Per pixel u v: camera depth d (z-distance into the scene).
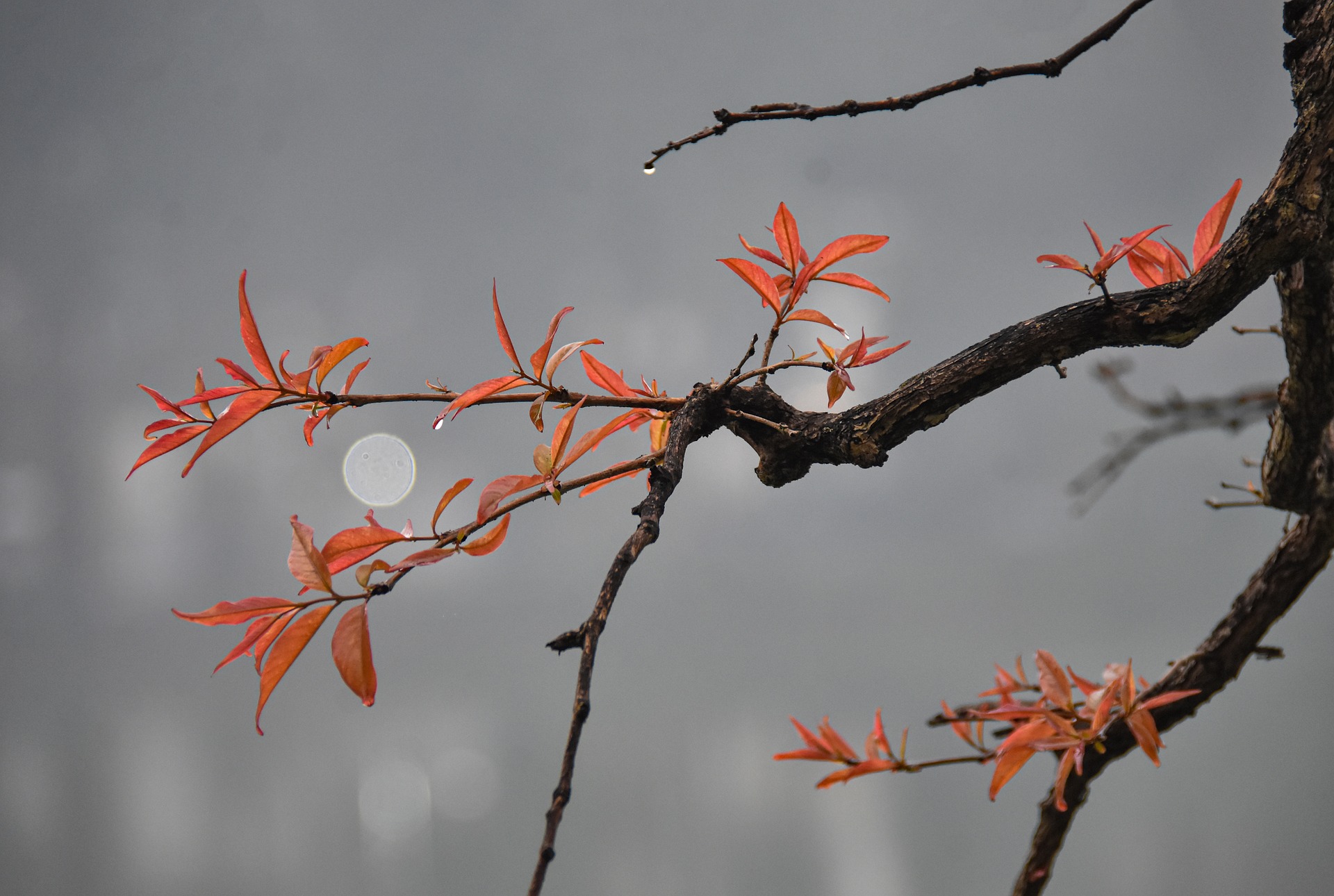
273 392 1.97
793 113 2.00
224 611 1.92
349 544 1.94
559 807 1.86
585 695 1.87
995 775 2.10
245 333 1.96
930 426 2.01
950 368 2.01
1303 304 2.03
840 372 2.01
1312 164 1.97
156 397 1.97
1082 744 2.10
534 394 1.99
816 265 2.02
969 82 2.00
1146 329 1.99
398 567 1.93
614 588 1.89
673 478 1.94
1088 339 2.00
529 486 1.94
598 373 2.04
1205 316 1.99
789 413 2.04
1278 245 1.97
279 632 1.92
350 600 1.92
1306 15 1.99
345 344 1.97
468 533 1.94
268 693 1.92
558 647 1.88
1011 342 2.00
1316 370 2.06
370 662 1.92
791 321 2.02
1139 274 2.05
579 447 1.95
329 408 1.98
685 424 1.97
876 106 2.00
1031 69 2.00
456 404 1.97
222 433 1.96
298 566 1.92
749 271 2.01
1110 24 1.99
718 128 2.01
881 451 2.02
